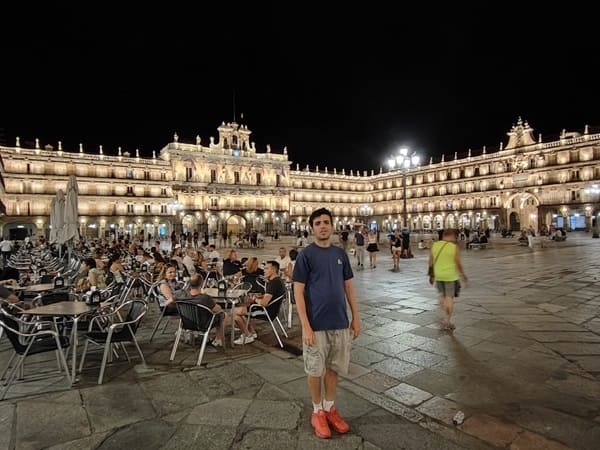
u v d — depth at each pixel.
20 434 4.68
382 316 9.85
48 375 6.51
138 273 12.63
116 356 7.32
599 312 9.80
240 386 5.95
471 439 4.43
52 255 26.05
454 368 6.41
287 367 6.74
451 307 8.62
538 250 29.67
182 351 7.72
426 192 93.56
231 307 8.76
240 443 4.43
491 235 62.59
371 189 109.69
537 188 71.94
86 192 72.56
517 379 5.94
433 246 8.95
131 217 75.50
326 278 4.61
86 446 4.42
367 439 4.46
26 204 66.88
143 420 4.97
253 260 11.13
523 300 11.31
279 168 94.31
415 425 4.75
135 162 77.50
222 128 87.50
